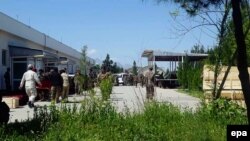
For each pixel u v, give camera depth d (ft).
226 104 46.29
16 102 82.69
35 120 41.78
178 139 37.32
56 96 96.32
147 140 37.19
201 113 46.16
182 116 45.70
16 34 132.16
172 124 42.55
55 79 95.55
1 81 118.01
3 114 43.39
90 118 42.19
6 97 85.35
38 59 139.33
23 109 79.77
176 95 120.67
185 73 157.69
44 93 102.89
